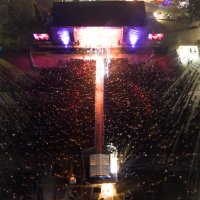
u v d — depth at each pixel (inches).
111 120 1330.0
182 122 1341.0
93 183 1160.2
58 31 1705.2
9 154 1249.4
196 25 1886.1
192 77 1576.0
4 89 1542.8
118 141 1273.4
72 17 1683.1
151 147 1256.8
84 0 1942.7
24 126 1339.8
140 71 1587.1
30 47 1782.7
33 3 1910.7
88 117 1354.6
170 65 1659.7
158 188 1147.3
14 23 1873.8
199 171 1192.2
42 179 1177.4
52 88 1498.5
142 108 1384.1
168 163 1219.2
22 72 1649.9
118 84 1501.0
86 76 1556.3
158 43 1784.0
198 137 1290.6
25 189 1144.2
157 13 1956.2
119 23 1669.5
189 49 1734.7
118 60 1678.2
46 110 1393.9
